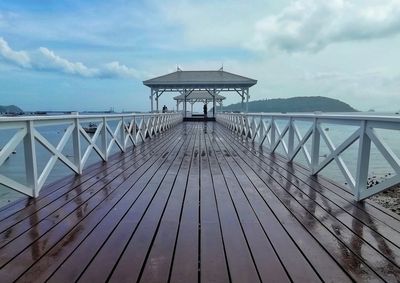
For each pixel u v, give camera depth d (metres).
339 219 2.28
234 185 3.32
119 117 5.73
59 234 2.00
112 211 2.46
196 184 3.36
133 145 6.91
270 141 5.95
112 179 3.62
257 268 1.56
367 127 2.60
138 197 2.87
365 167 2.67
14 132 2.76
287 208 2.54
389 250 1.77
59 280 1.44
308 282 1.43
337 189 3.15
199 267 1.57
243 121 9.90
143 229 2.08
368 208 2.54
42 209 2.51
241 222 2.22
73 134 3.79
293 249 1.78
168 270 1.54
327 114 3.45
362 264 1.61
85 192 3.04
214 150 6.27
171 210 2.49
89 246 1.81
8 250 1.76
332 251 1.75
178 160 4.99
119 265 1.58
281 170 4.15
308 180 3.55
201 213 2.41
